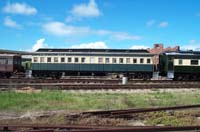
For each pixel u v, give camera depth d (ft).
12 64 209.77
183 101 109.40
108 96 114.32
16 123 64.69
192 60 209.46
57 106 90.89
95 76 212.23
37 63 211.61
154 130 55.57
